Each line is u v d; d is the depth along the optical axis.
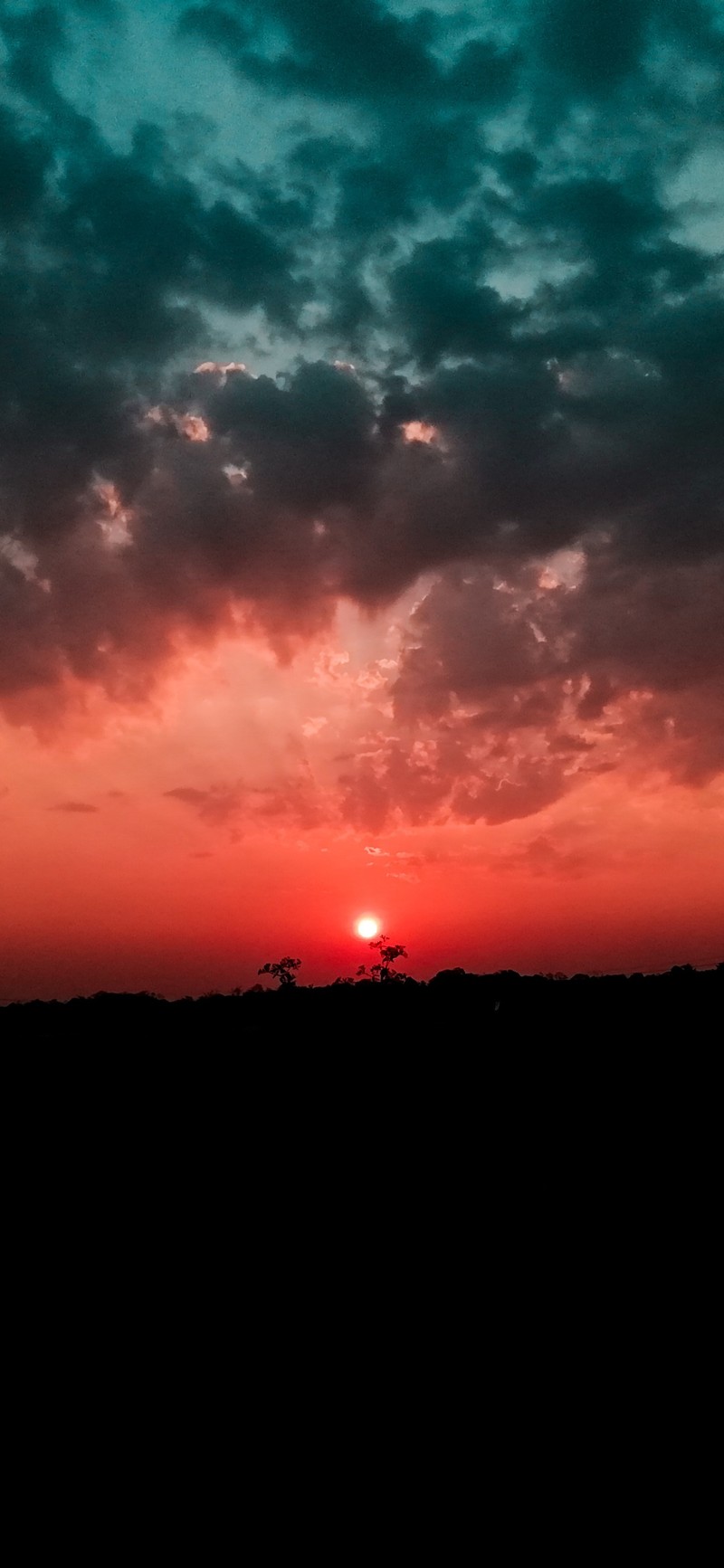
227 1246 18.27
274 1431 11.73
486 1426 11.65
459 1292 15.72
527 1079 29.31
